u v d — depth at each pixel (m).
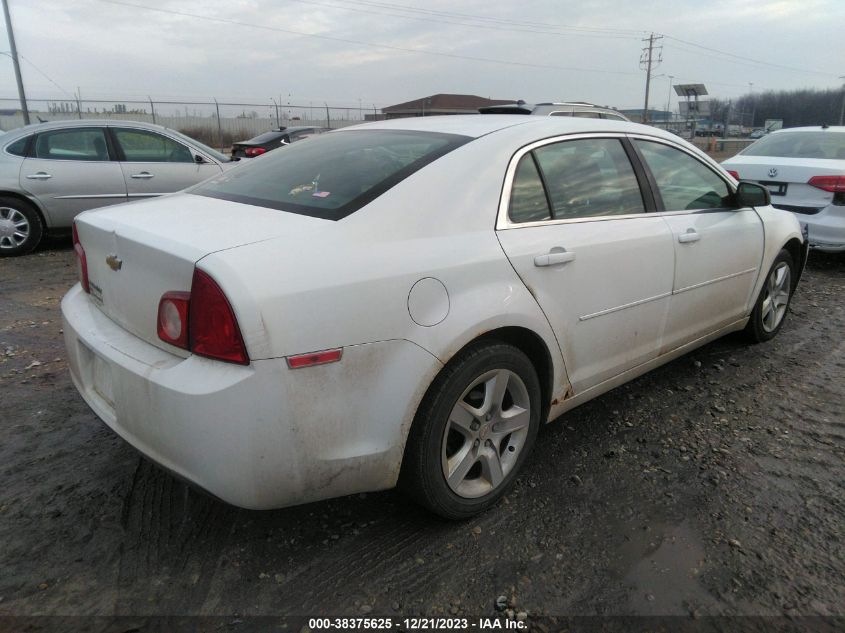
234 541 2.45
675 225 3.33
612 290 2.95
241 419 1.92
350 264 2.09
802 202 6.72
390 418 2.17
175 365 2.03
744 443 3.22
